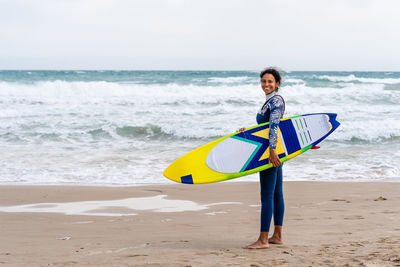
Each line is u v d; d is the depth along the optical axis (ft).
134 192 24.86
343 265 10.17
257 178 28.96
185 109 62.64
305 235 14.56
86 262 11.09
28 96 75.56
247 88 83.66
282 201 13.03
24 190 25.23
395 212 19.01
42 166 32.27
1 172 30.25
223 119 54.13
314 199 22.41
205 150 13.38
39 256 12.00
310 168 31.45
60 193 24.57
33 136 45.19
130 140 44.68
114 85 81.25
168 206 21.53
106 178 28.78
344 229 15.57
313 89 83.66
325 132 13.44
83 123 51.06
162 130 47.78
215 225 17.15
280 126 13.06
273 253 11.71
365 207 20.30
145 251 12.42
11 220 18.65
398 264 10.07
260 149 12.62
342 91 83.66
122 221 18.29
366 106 64.69
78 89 80.43
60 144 41.91
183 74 177.27
